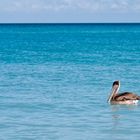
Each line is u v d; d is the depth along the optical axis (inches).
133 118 1013.2
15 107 1130.7
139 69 2025.1
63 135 860.0
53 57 2822.3
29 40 5556.1
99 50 3565.5
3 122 965.2
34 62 2449.6
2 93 1348.4
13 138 837.8
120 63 2349.9
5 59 2667.3
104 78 1705.2
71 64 2317.9
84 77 1733.5
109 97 1211.9
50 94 1327.5
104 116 1034.1
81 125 942.4
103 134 869.2
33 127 921.5
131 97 1197.1
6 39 5841.5
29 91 1385.3
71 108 1121.4
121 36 6884.8
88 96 1294.3
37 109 1106.1
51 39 5895.7
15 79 1678.2
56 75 1803.6
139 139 833.5
